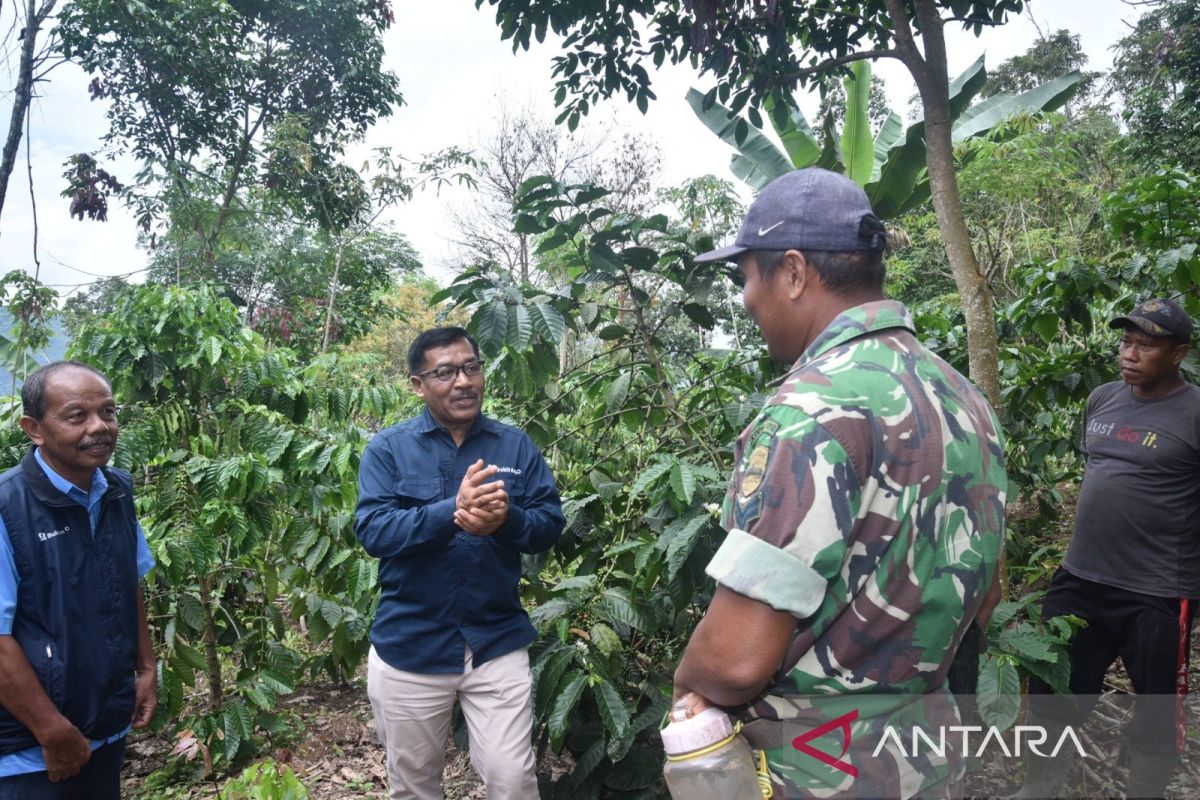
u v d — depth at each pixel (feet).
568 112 13.01
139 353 9.47
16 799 5.66
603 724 7.66
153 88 36.09
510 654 6.85
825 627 3.34
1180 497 7.47
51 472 5.92
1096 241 33.30
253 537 9.86
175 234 36.88
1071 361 11.90
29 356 12.30
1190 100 35.32
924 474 3.31
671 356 9.46
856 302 3.76
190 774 9.91
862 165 22.76
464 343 7.07
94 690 6.01
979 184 30.45
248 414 10.18
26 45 19.20
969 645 4.21
